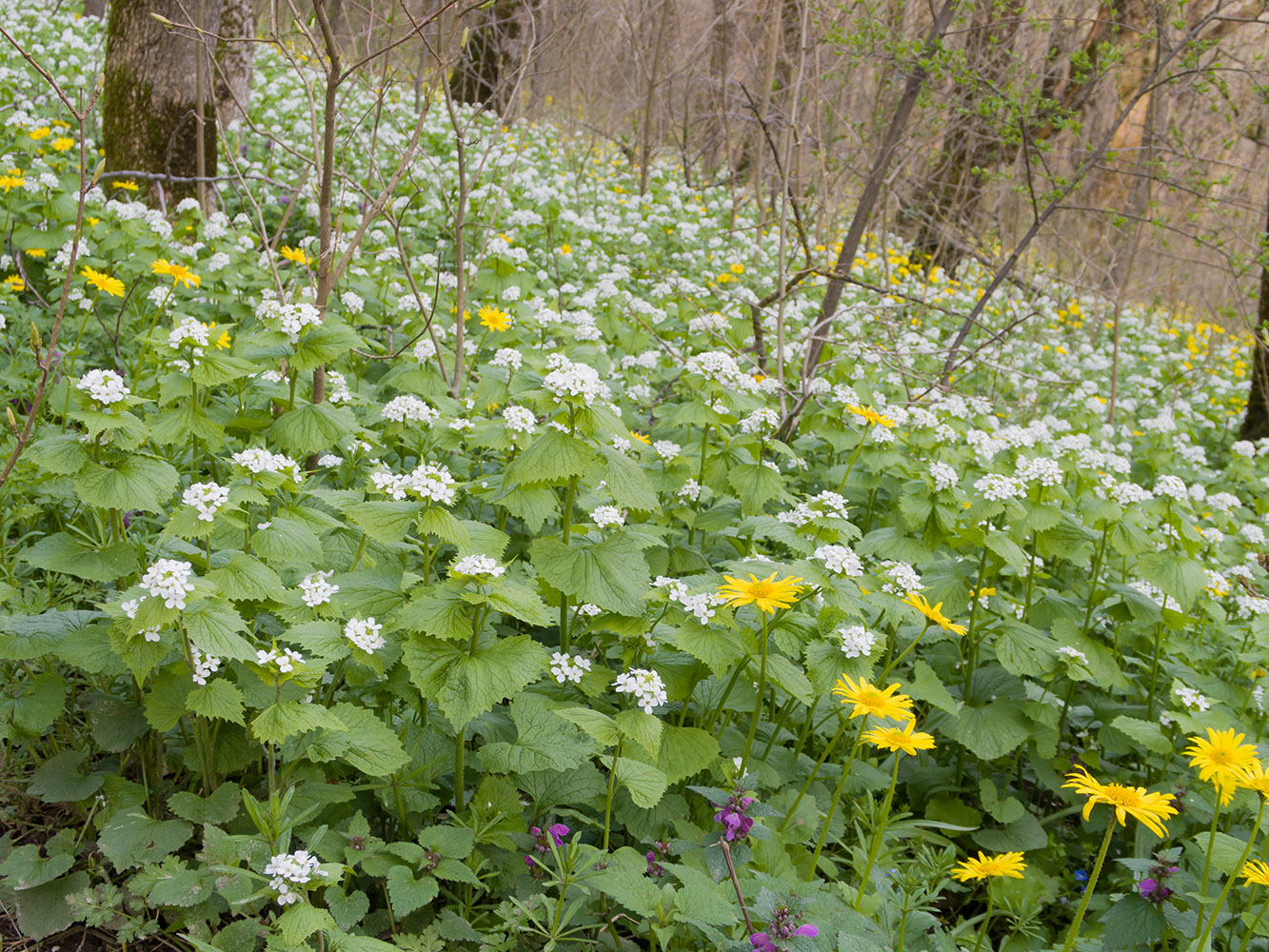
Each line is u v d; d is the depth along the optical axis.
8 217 5.85
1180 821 3.51
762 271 10.80
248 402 4.22
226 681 2.32
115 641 2.29
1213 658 4.28
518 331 5.63
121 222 5.94
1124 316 13.22
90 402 2.58
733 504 4.07
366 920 2.45
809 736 3.61
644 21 13.31
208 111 7.96
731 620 2.78
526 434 2.99
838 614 2.83
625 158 17.06
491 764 2.56
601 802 2.79
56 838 2.55
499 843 2.48
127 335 5.35
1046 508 3.90
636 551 2.82
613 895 2.17
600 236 9.90
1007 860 2.48
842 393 5.06
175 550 2.57
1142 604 3.84
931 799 3.70
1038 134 11.09
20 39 10.93
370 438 3.79
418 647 2.47
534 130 13.13
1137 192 11.44
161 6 7.66
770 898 2.17
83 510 3.52
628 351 6.61
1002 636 3.60
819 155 8.00
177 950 2.50
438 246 7.30
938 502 3.83
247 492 2.66
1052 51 10.09
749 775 2.40
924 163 12.45
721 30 12.05
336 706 2.51
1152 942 2.90
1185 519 3.93
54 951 2.44
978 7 8.64
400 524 2.59
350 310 5.35
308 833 2.37
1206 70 7.82
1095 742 4.11
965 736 3.57
